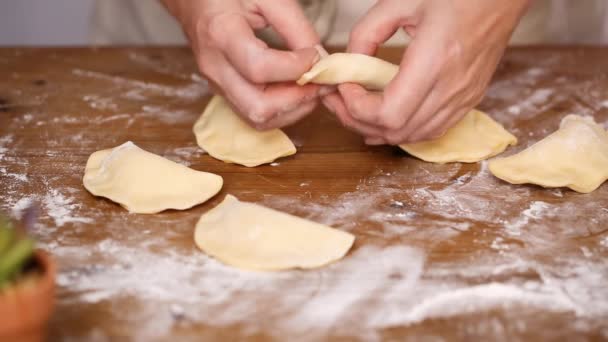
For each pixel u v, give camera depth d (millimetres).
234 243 1111
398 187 1307
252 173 1355
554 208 1236
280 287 1028
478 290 1020
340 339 925
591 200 1262
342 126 1534
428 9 1245
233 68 1284
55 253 1100
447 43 1214
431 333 936
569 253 1109
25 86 1726
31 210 1002
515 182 1294
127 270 1062
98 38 2234
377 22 1307
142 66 1854
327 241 1113
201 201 1235
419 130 1314
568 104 1620
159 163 1285
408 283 1038
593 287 1028
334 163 1392
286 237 1115
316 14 1912
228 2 1307
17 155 1405
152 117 1580
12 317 787
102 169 1317
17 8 3088
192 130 1522
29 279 811
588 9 2117
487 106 1617
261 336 930
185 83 1759
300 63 1226
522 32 2041
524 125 1532
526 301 997
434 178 1338
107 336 926
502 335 934
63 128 1523
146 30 2186
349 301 1000
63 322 948
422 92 1213
